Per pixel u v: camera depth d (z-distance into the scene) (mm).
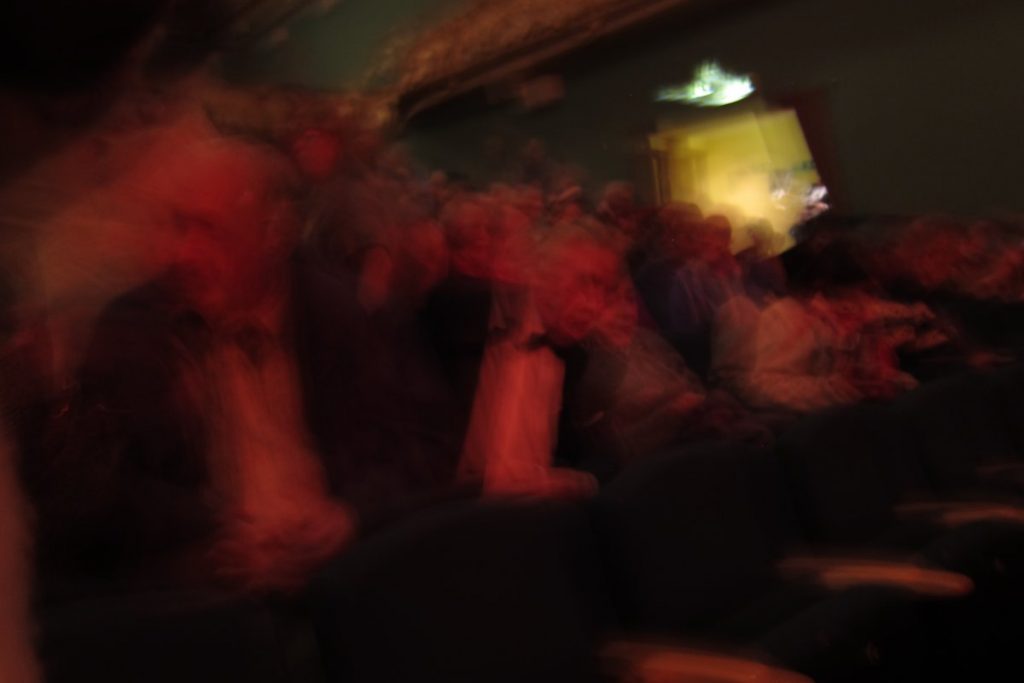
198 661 1054
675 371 2779
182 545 1417
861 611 1807
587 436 2498
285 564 1536
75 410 1282
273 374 1636
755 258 3975
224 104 2154
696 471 2020
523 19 5703
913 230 4410
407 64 5441
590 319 2393
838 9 5480
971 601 2115
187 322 1491
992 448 3066
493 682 1429
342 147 2271
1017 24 4953
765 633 1825
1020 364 3445
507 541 1557
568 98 5949
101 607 1033
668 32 5840
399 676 1301
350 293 1900
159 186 1305
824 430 2463
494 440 2164
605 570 1771
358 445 1809
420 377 2027
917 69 5328
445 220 2316
